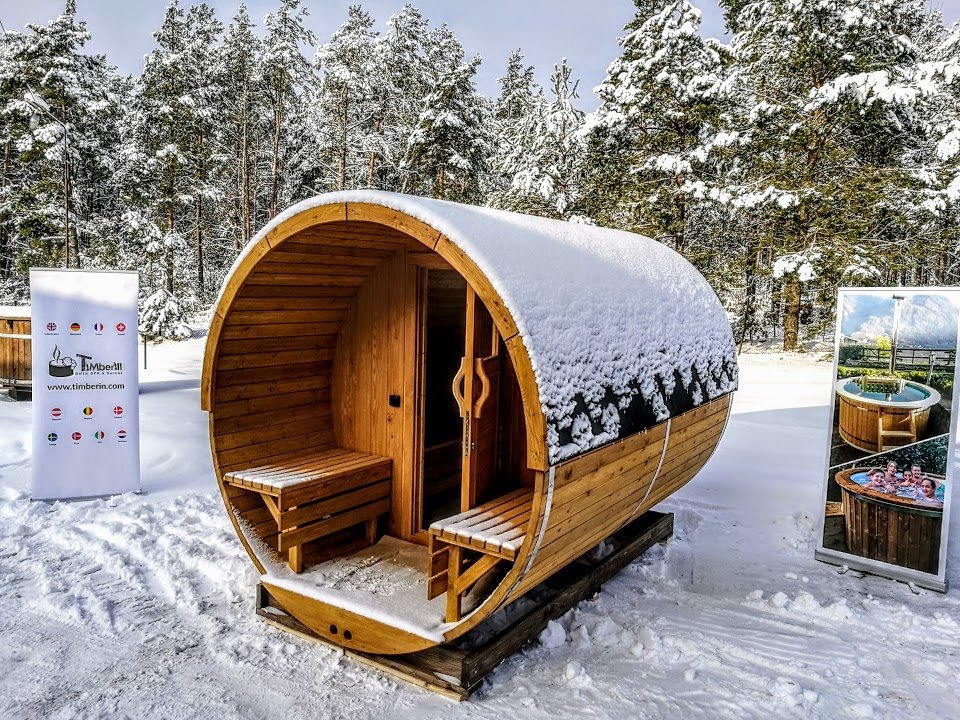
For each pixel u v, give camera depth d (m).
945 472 4.49
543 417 2.81
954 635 3.92
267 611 4.07
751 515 6.09
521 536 3.16
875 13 18.39
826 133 18.05
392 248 4.41
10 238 27.91
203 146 33.69
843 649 3.77
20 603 4.23
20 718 3.06
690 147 20.33
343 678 3.45
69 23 27.27
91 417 6.23
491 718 3.10
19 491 6.31
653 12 21.72
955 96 18.55
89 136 30.53
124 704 3.19
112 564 4.80
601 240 4.68
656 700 3.25
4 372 11.95
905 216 17.89
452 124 25.73
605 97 21.47
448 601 3.33
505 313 2.89
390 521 4.69
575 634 3.90
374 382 4.68
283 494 3.79
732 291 22.05
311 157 34.44
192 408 10.50
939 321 4.49
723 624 4.07
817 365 17.08
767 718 3.11
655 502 4.98
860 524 4.86
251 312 3.98
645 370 3.85
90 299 6.15
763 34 19.94
